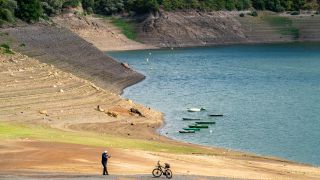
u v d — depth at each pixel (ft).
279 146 422.00
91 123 465.47
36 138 349.00
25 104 485.15
